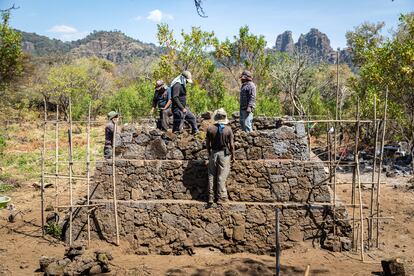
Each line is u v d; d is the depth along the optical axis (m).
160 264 7.93
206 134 8.56
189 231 8.60
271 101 23.88
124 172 9.05
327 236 8.52
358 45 27.19
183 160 9.11
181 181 8.99
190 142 9.20
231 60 27.31
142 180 9.03
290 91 26.56
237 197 8.83
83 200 9.09
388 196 13.24
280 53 27.64
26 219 10.71
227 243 8.54
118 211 8.78
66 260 7.46
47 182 14.99
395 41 18.23
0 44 27.30
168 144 9.25
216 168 8.62
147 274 7.33
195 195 8.97
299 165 8.73
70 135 9.09
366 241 9.12
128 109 27.14
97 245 8.66
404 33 21.11
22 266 7.68
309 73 27.69
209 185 8.60
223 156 8.49
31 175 16.36
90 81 40.19
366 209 11.73
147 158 9.28
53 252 8.48
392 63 18.19
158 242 8.62
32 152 21.75
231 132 8.48
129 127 9.46
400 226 10.27
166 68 25.50
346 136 20.59
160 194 9.01
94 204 8.79
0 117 38.03
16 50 27.70
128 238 8.71
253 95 9.45
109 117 11.20
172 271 7.51
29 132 30.19
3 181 15.05
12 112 40.31
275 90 27.59
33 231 9.76
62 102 38.28
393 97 18.97
